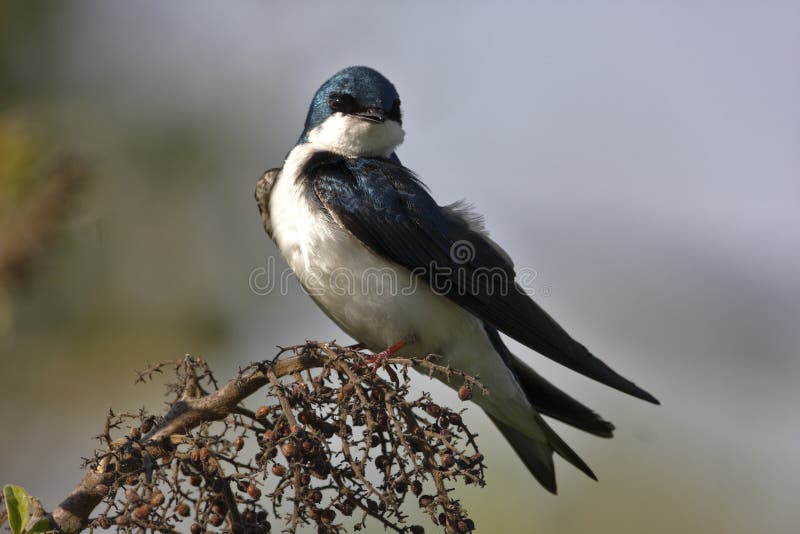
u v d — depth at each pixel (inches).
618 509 410.3
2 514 186.9
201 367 216.7
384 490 191.8
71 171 313.4
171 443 194.7
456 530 188.7
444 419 201.3
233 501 188.1
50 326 388.2
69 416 389.7
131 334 395.5
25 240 299.0
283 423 198.4
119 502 187.2
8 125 327.6
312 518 188.1
